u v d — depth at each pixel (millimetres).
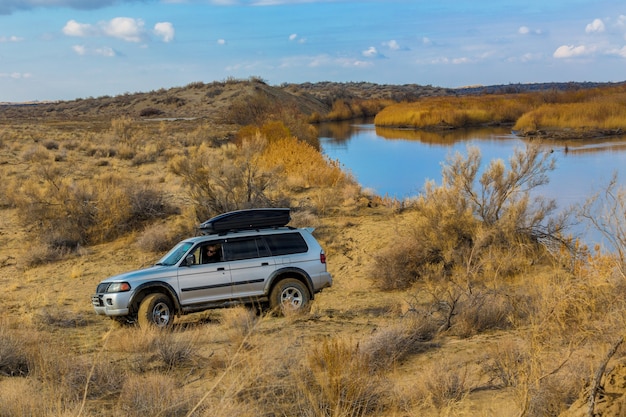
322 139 64125
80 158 38438
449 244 15500
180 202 24562
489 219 16562
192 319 12977
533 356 5961
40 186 28641
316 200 24078
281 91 116875
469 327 9516
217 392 6848
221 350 9211
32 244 20641
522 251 14789
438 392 6457
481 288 11617
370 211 22828
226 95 106312
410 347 8641
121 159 39031
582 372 6008
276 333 10164
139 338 9758
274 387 6730
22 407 6141
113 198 22234
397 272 15188
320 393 6539
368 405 6344
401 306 12195
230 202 21891
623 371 5133
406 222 20219
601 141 51062
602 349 6344
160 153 40875
